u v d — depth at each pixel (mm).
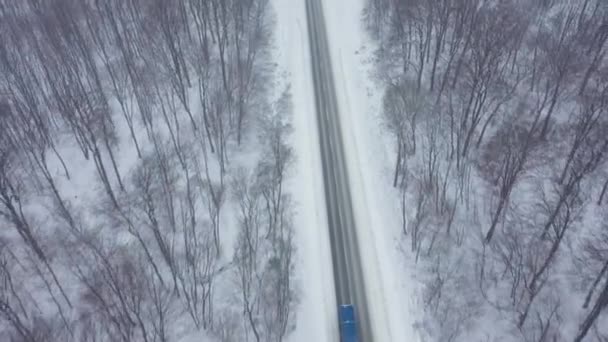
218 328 42500
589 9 72188
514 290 42531
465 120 53938
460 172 53281
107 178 56219
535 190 50375
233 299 44531
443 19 67938
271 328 42188
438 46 60094
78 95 63312
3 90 65188
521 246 45812
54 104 63688
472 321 41875
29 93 62812
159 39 71688
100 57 72000
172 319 43094
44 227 51969
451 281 44719
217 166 56906
